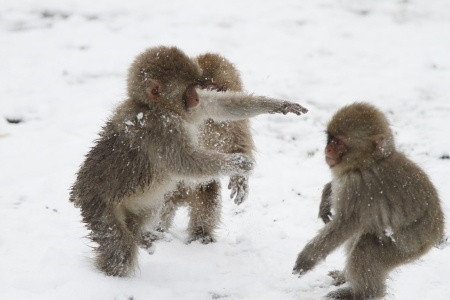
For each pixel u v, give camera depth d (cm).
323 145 1598
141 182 1073
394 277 1142
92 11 2234
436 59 1947
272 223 1316
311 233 1284
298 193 1423
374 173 1025
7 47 2012
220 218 1276
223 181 1473
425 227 1028
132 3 2297
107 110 1708
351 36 2089
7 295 991
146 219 1121
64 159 1509
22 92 1786
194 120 1098
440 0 2303
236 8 2269
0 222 1252
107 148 1089
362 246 1031
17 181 1416
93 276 1044
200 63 1223
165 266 1128
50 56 1970
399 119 1675
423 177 1048
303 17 2203
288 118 1697
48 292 1000
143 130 1065
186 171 1058
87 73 1888
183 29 2131
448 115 1691
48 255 1109
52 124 1653
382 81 1847
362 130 1018
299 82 1852
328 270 1167
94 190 1074
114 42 2053
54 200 1348
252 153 1293
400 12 2214
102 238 1068
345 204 1023
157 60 1057
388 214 1020
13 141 1574
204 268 1135
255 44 2045
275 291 1095
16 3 2259
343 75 1886
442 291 1113
